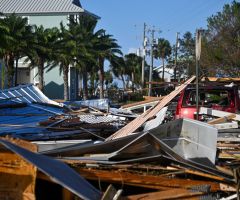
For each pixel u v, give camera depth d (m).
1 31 41.66
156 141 6.54
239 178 6.39
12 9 61.50
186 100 12.41
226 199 6.19
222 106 12.48
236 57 38.34
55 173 4.86
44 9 60.81
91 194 4.87
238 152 8.46
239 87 13.07
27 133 9.92
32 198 5.20
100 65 54.12
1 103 14.18
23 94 16.92
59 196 5.51
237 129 10.18
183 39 61.59
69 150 6.95
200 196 6.06
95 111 14.84
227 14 40.38
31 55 46.94
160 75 76.69
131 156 6.82
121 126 11.78
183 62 59.62
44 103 15.00
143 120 9.98
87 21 52.75
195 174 6.55
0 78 46.19
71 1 61.41
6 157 5.36
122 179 6.00
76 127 10.88
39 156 5.11
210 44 39.38
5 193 5.27
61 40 49.59
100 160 6.57
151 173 6.48
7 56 46.06
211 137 7.27
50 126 10.81
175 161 6.69
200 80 12.44
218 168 6.93
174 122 7.50
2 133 9.80
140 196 5.72
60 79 60.88
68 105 17.67
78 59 51.19
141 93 38.47
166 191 5.96
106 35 53.00
